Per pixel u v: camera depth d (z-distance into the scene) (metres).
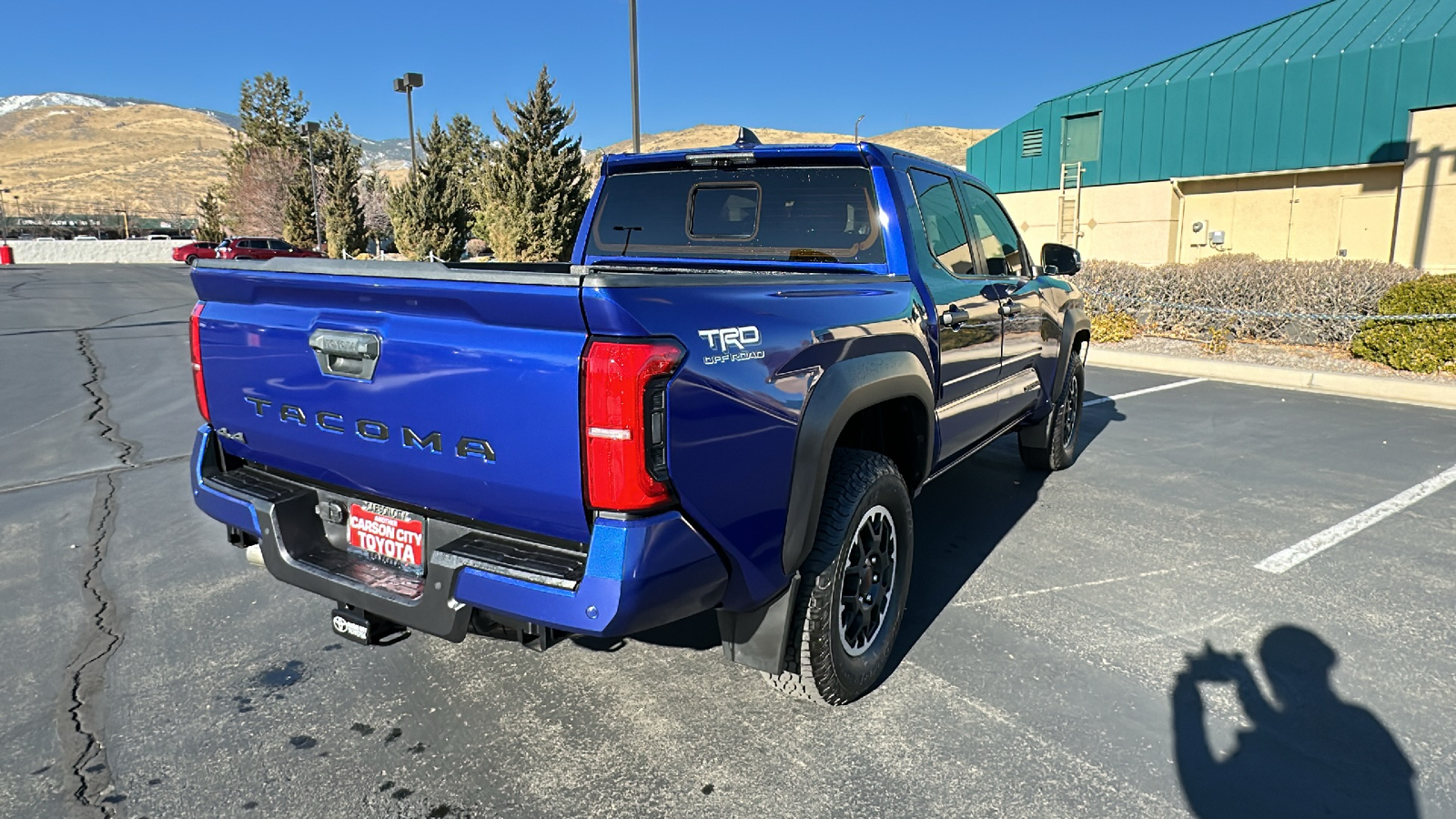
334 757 2.73
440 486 2.38
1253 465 6.24
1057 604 3.86
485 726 2.91
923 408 3.38
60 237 89.94
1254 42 17.16
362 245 49.78
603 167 4.30
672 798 2.53
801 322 2.62
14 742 2.79
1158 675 3.23
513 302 2.10
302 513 2.80
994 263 4.50
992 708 3.01
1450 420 7.77
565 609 2.12
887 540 3.13
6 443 6.77
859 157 3.61
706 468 2.24
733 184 3.94
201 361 2.95
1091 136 19.00
